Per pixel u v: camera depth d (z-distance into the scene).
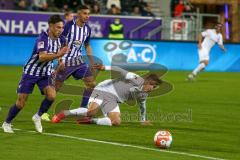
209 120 33.28
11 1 73.25
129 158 22.34
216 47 69.69
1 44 65.81
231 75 64.44
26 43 66.31
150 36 72.00
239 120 33.72
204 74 64.44
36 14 69.38
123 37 70.06
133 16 71.62
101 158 22.22
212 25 57.44
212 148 25.09
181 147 24.98
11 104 37.12
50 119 31.55
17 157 22.00
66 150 23.50
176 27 72.19
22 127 28.62
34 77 26.62
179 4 75.00
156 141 24.59
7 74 56.78
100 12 73.56
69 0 73.00
